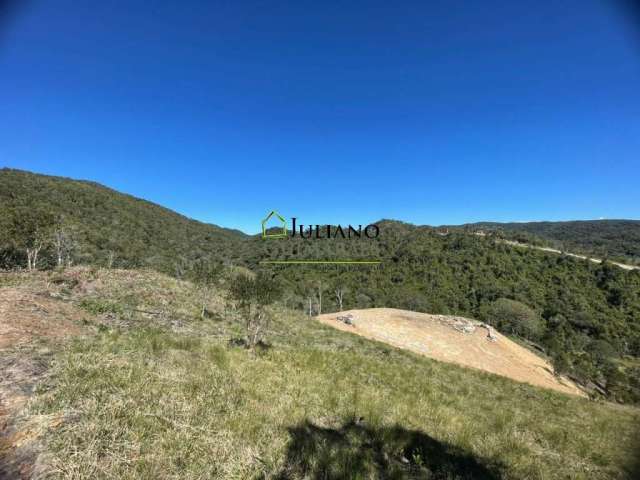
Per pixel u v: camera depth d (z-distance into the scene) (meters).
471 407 7.51
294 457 3.51
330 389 6.39
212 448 3.26
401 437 4.57
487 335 28.42
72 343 5.67
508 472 4.32
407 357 15.00
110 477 2.55
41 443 2.79
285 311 23.97
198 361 6.24
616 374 31.50
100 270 17.59
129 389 4.02
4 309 7.04
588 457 5.61
